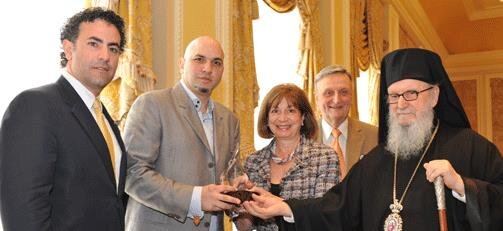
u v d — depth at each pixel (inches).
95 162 90.9
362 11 318.0
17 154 83.8
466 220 105.5
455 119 116.6
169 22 167.8
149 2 151.9
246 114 192.5
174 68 167.6
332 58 269.6
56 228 86.9
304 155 128.4
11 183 82.8
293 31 241.8
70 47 96.3
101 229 90.5
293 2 233.8
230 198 107.9
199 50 121.0
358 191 118.2
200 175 116.9
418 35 462.3
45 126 86.6
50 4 138.9
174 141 116.3
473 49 550.6
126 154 105.0
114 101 144.3
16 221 82.0
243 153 185.6
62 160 88.4
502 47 539.2
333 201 117.6
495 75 551.8
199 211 108.7
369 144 160.1
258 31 231.5
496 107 548.4
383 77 117.8
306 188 125.6
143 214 116.0
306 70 237.8
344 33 286.5
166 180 110.9
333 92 159.2
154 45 166.2
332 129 161.8
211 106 125.8
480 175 107.7
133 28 145.1
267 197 117.2
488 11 466.0
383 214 110.7
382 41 348.2
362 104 325.1
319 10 270.4
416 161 112.9
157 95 119.4
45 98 88.8
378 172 116.5
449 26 495.8
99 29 95.3
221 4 185.6
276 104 131.0
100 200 90.8
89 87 96.2
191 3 174.6
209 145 121.0
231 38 187.8
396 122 113.8
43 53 136.3
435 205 106.4
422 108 111.1
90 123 92.3
